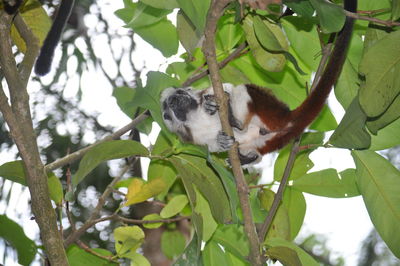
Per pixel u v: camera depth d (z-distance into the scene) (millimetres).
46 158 9516
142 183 6223
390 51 5020
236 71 6852
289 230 6430
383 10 5789
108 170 9820
